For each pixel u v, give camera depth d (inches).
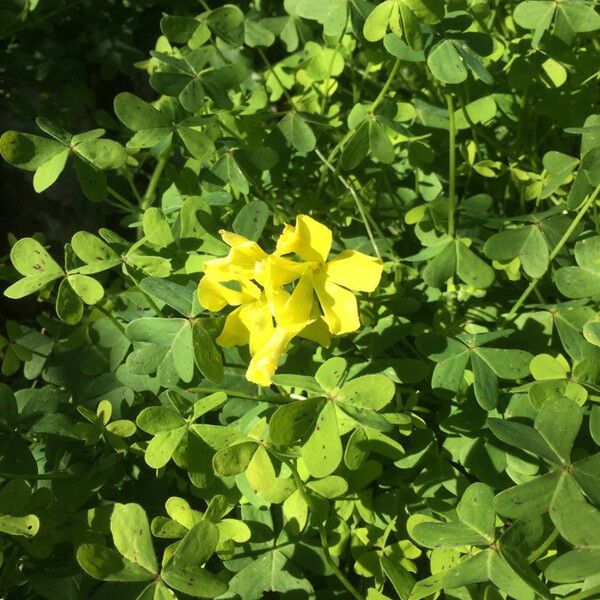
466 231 11.5
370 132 11.6
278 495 9.4
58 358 12.2
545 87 12.1
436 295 11.6
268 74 14.0
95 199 10.5
